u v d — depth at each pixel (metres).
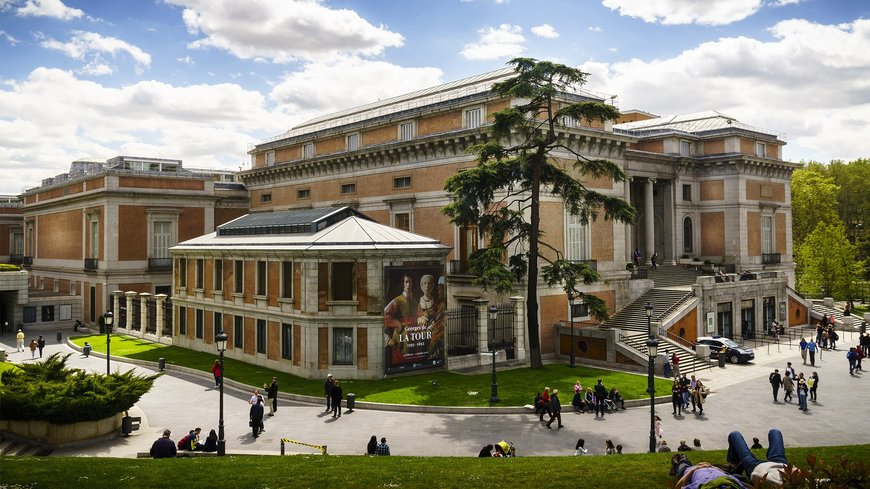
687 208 61.09
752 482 6.18
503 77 49.50
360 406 30.31
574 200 37.66
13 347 51.94
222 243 44.81
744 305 52.91
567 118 46.47
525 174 38.47
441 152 47.50
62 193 70.38
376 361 35.28
